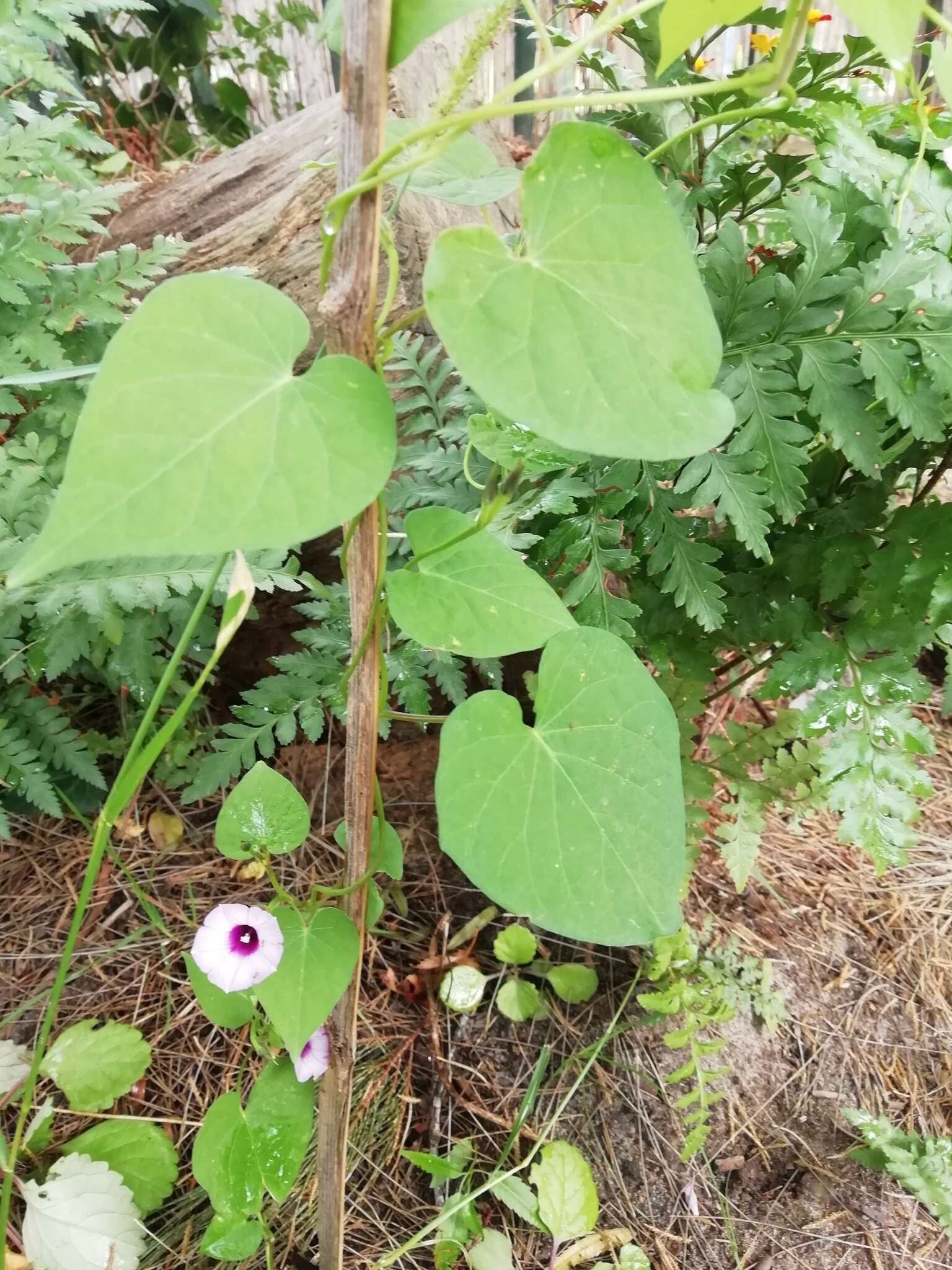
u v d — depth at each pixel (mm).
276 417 159
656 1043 461
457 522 228
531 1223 390
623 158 161
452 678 460
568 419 152
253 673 601
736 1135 434
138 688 478
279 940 248
